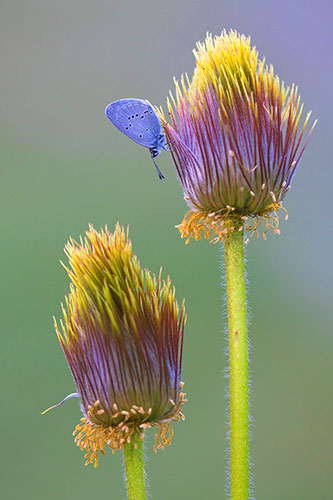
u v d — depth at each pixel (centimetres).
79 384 47
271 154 47
